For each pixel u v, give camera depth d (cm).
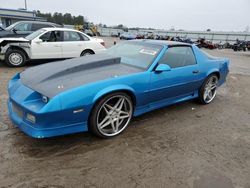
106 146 314
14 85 329
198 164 289
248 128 404
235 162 300
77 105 284
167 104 423
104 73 333
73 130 298
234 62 1491
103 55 418
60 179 246
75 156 288
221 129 393
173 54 411
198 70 452
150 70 363
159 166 280
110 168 270
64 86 288
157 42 425
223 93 617
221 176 270
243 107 512
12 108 314
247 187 255
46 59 849
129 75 336
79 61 367
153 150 313
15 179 242
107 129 339
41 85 295
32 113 267
